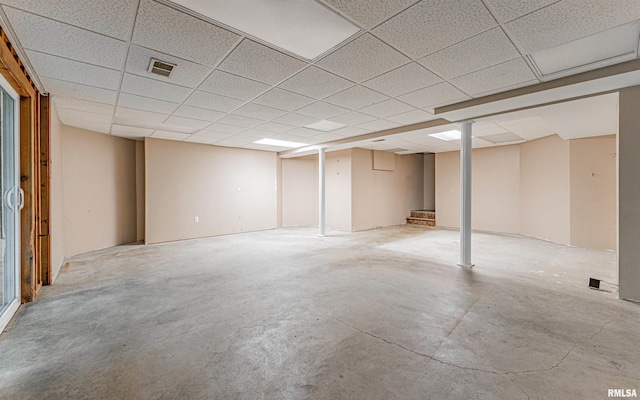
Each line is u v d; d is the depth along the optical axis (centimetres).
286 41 226
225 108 403
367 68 275
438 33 215
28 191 300
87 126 509
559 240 614
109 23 200
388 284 356
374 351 209
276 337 229
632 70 259
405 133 531
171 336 231
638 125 291
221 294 324
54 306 290
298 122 486
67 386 172
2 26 202
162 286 351
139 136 609
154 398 163
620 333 233
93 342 222
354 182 804
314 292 329
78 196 518
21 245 297
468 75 292
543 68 276
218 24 202
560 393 165
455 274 397
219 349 212
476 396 163
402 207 962
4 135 271
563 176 602
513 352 207
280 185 885
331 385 173
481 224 808
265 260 480
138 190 653
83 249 530
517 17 194
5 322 247
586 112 382
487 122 442
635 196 295
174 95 347
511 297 312
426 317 264
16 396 164
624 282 302
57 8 183
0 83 245
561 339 224
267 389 170
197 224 699
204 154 711
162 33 214
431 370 187
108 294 324
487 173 796
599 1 177
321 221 735
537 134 616
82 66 268
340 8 184
